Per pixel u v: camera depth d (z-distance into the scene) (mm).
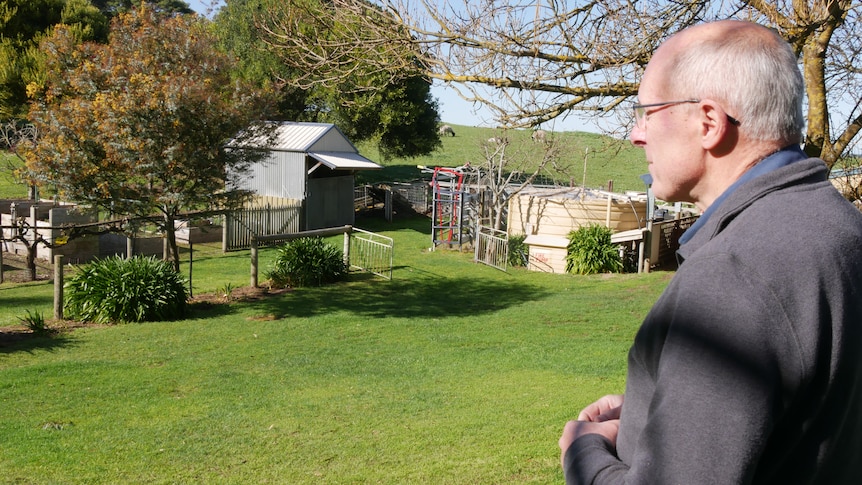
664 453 1104
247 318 15398
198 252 25734
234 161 15875
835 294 1128
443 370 10688
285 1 5711
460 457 6340
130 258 16047
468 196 27484
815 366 1099
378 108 31797
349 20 5176
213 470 6309
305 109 33125
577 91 4793
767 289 1118
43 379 10070
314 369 10844
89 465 6445
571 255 23141
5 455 6738
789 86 1267
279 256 20047
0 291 18234
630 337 13320
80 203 14922
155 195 15266
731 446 1060
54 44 15359
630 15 4652
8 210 25875
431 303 17719
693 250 1288
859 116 4906
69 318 14812
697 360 1117
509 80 4863
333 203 31094
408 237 30922
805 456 1148
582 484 1275
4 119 33812
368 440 7066
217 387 9688
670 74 1352
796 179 1243
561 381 9688
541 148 26344
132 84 14578
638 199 25156
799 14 4496
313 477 6035
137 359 11547
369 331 14109
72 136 14633
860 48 5383
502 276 22328
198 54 16062
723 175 1319
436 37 4949
